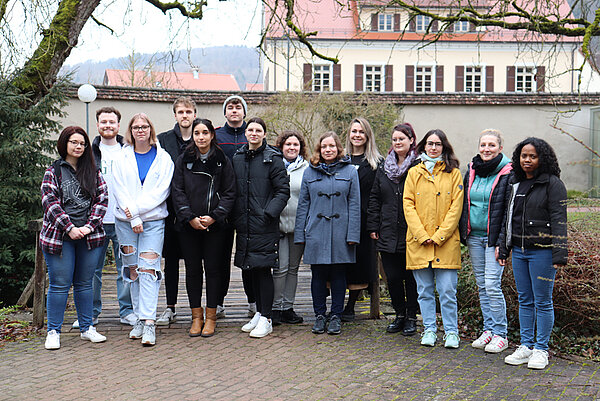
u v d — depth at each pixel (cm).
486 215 468
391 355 464
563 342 488
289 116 1574
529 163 430
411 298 518
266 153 509
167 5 949
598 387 396
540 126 1948
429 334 489
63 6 937
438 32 938
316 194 516
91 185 483
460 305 568
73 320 570
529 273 441
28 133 831
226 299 656
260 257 501
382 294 681
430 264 481
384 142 1620
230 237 554
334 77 3391
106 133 530
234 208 509
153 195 491
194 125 491
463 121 1936
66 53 938
